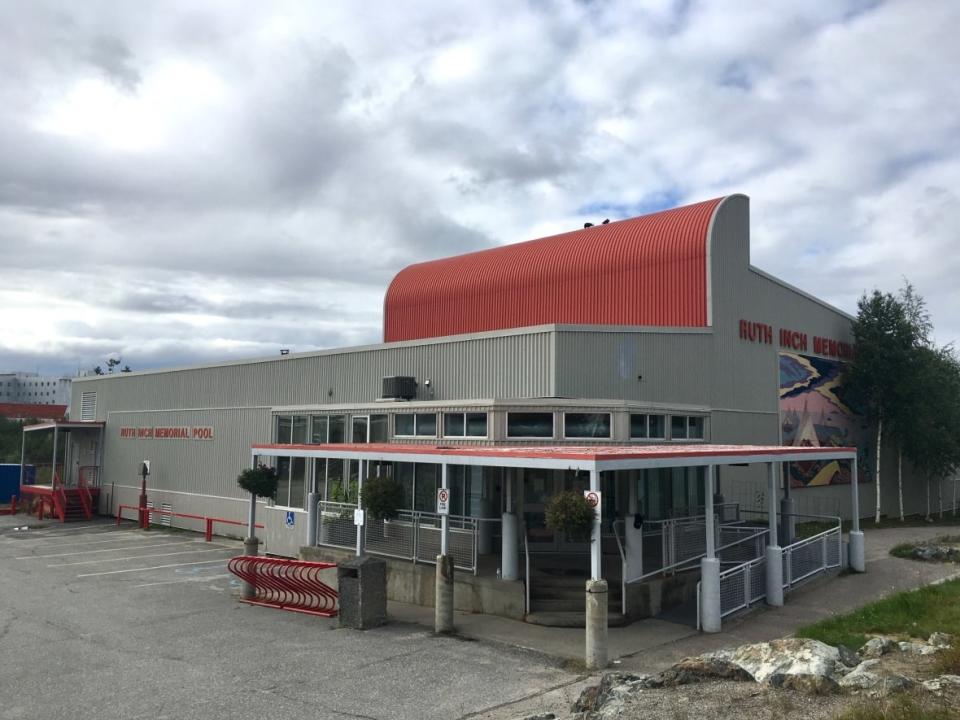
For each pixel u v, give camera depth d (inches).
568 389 807.1
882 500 1440.7
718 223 1008.2
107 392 1491.1
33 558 897.5
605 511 674.2
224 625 532.7
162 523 1283.2
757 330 1080.8
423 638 490.6
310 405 873.5
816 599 617.6
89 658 444.8
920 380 1325.0
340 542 714.2
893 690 296.4
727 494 998.4
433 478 718.5
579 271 1095.0
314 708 354.3
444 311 1242.6
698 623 512.7
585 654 449.7
